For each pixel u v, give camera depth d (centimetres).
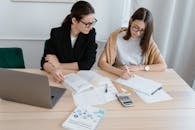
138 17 188
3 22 246
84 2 185
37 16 247
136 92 159
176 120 134
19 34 254
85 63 192
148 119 133
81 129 122
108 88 160
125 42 207
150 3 245
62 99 145
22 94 133
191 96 159
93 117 131
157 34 258
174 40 270
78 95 150
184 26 262
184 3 252
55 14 248
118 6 250
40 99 133
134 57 208
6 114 129
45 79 125
